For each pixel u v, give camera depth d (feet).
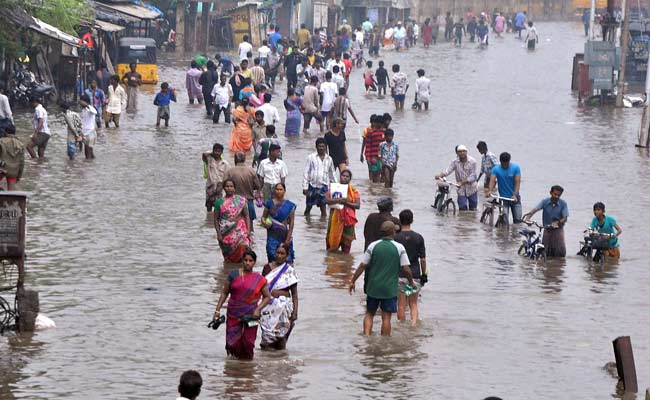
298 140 227.61
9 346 93.15
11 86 253.03
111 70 317.63
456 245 138.92
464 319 105.40
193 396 68.18
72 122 188.14
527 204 166.09
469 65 432.25
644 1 396.16
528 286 119.24
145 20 367.45
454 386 86.48
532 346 97.71
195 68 284.20
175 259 124.16
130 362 89.86
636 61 358.64
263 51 371.15
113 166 184.55
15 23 244.22
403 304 104.83
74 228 137.59
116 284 112.98
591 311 109.70
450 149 220.43
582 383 88.22
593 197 172.35
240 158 136.05
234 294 91.20
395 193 172.65
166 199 158.10
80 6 282.15
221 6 480.64
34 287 110.83
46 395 81.71
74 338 95.66
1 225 96.22
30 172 175.94
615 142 233.96
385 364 91.56
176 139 219.20
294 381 86.53
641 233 147.84
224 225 122.31
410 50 520.01
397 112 281.95
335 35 520.01
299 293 112.68
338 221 130.62
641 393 85.97
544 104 306.14
